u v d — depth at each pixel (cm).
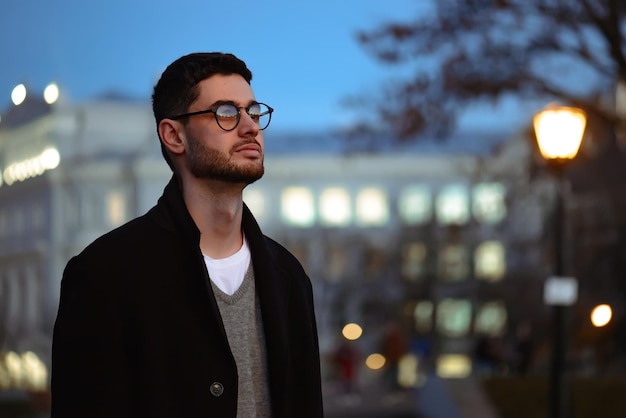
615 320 2886
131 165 9688
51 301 9919
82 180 9800
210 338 324
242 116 334
